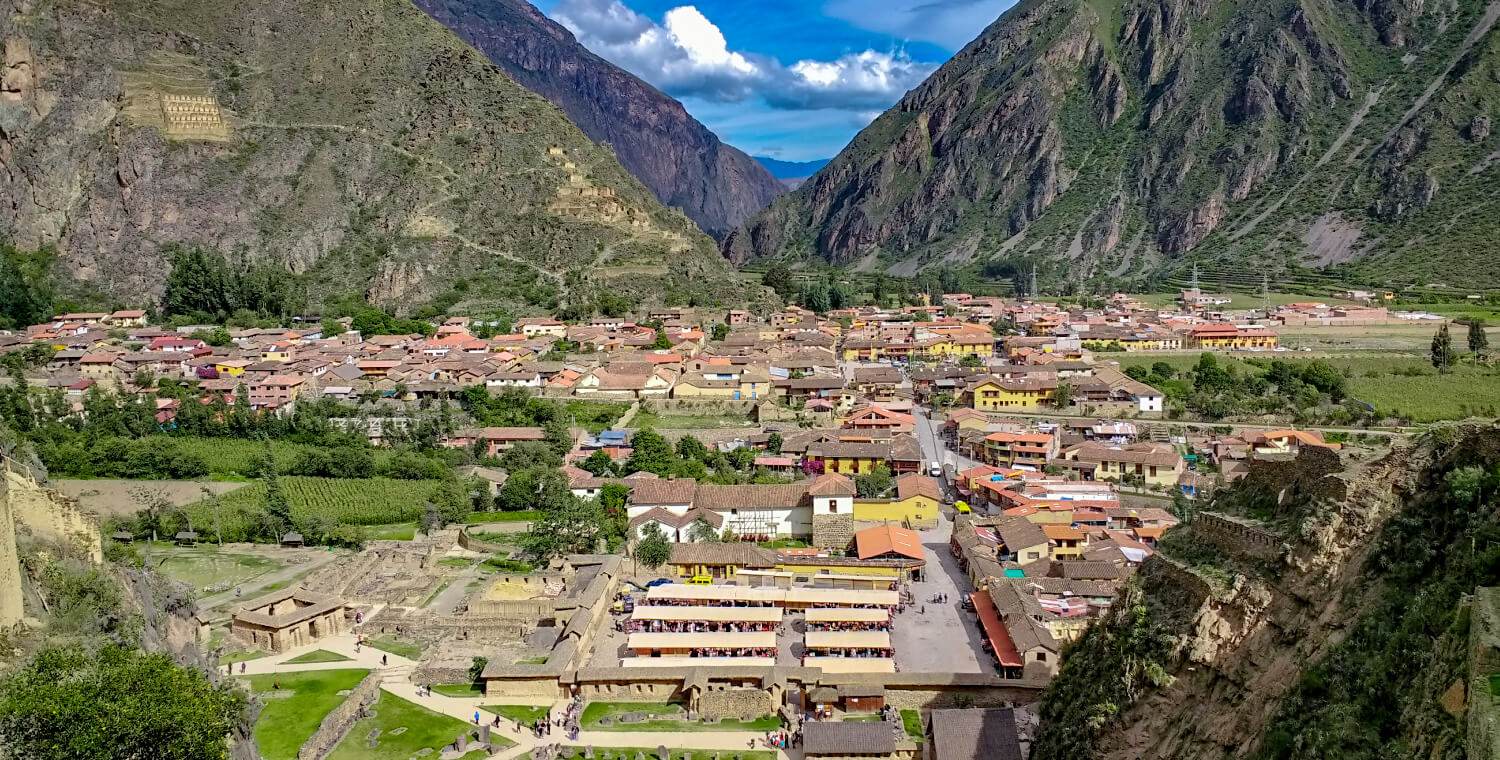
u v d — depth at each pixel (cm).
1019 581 12506
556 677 10462
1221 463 18875
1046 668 10281
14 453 11950
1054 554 14400
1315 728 5141
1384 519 6019
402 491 17650
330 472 18425
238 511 16125
